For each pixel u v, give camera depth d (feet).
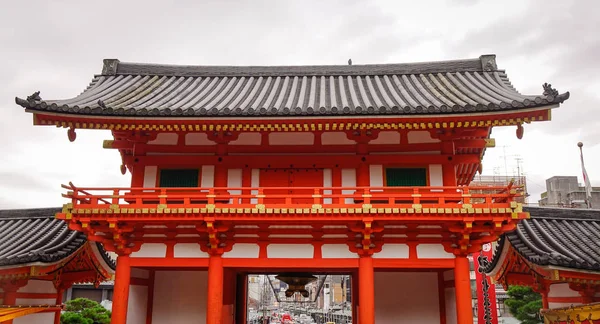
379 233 48.52
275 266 48.85
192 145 55.11
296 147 54.75
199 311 56.49
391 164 53.72
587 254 57.72
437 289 56.95
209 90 65.77
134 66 72.02
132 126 49.73
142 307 55.36
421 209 44.88
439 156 53.06
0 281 55.16
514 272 68.95
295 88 66.18
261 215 45.68
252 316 297.53
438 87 64.03
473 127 50.70
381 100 59.00
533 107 44.98
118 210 45.98
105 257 67.21
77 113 47.57
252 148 54.90
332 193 53.06
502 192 52.29
